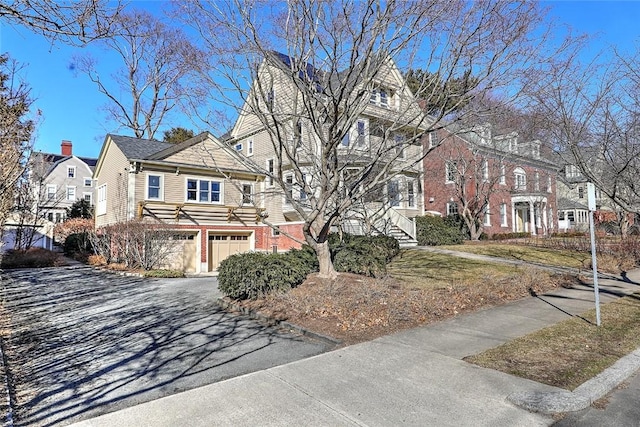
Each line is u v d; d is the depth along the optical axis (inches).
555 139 454.0
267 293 333.4
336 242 500.7
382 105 475.2
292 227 774.5
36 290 466.3
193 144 782.5
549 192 1142.3
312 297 306.7
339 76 332.8
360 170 381.1
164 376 193.3
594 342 225.5
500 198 1069.1
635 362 194.1
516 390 163.6
